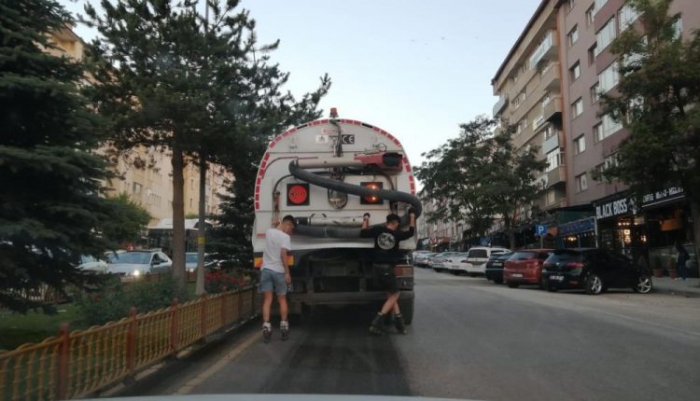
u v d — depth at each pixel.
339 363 7.49
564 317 12.30
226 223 15.74
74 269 8.01
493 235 52.12
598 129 34.41
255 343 9.07
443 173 42.53
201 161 15.17
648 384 6.43
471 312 13.20
